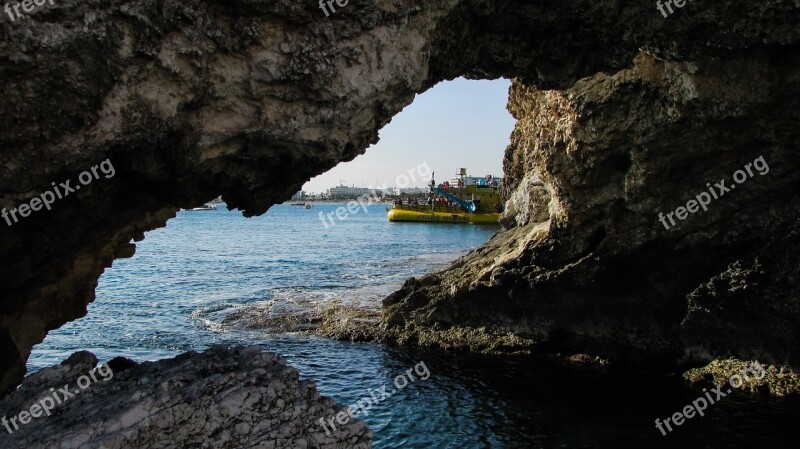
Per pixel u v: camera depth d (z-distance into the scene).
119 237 10.84
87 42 6.47
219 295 32.38
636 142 15.03
